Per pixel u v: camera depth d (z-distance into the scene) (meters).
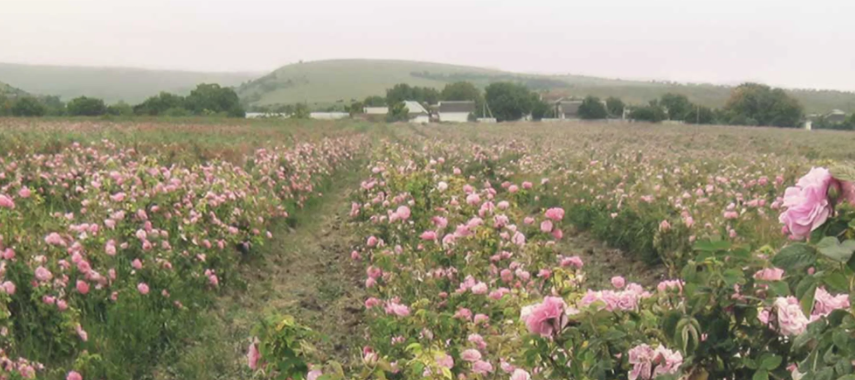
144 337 5.91
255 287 8.28
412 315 4.41
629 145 40.25
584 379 2.52
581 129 66.69
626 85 189.38
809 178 1.90
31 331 5.23
